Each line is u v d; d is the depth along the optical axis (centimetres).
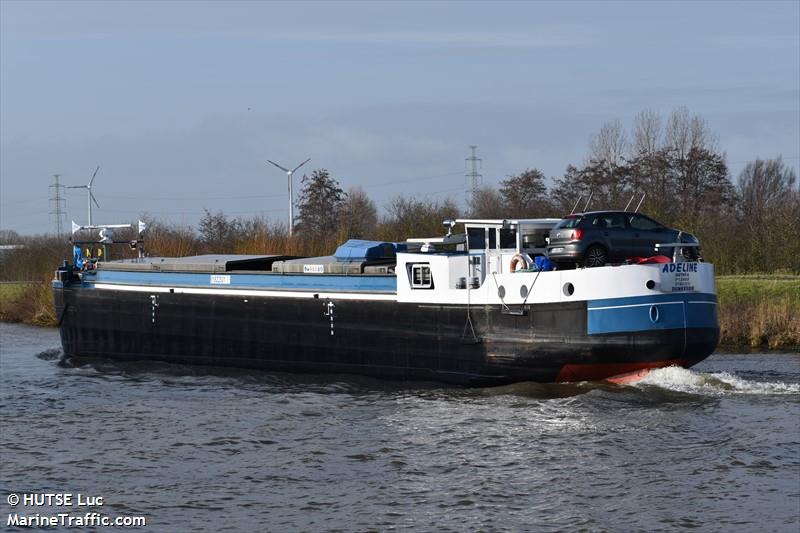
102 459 4872
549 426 5188
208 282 7381
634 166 14838
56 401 6338
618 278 5631
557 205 14462
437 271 6241
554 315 5806
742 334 8125
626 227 5959
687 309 5691
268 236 10681
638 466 4503
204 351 7431
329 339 6762
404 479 4434
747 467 4444
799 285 9350
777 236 10975
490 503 4097
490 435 5069
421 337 6331
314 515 4012
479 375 6116
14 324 12038
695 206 14288
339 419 5547
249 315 7156
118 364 7931
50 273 12306
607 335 5650
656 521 3869
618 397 5616
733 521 3850
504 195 15900
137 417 5762
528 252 6359
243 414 5753
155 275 7681
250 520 3972
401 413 5625
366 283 6581
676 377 5791
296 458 4800
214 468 4675
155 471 4656
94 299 8069
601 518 3906
